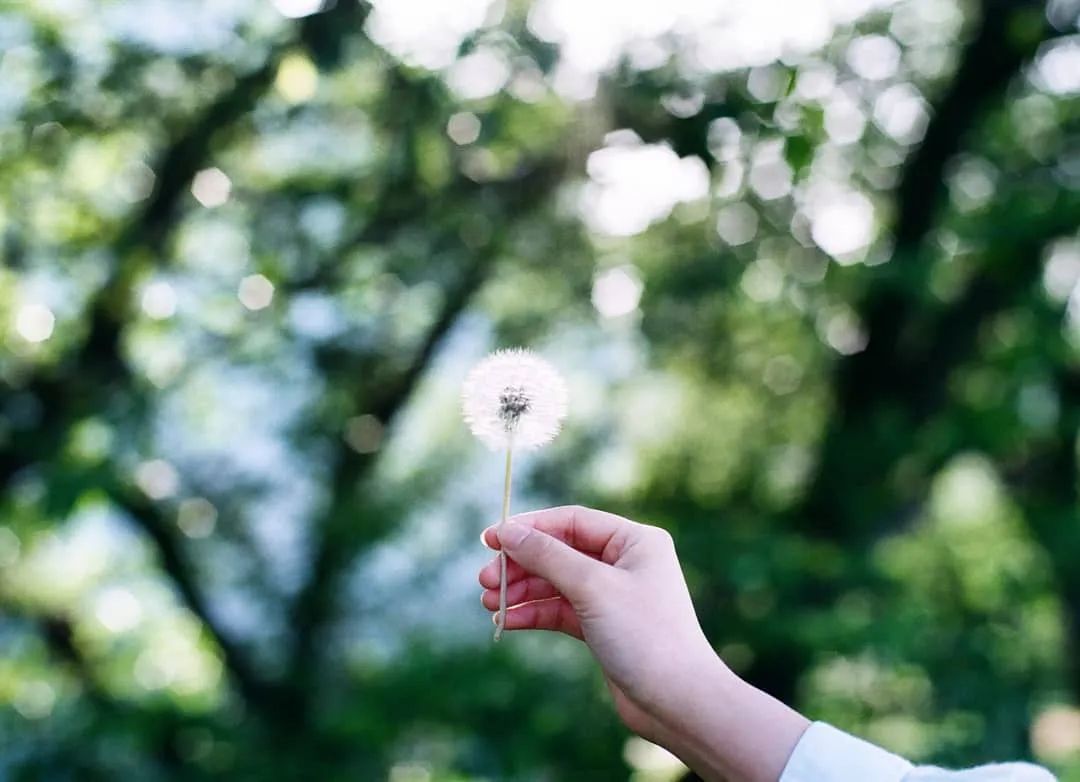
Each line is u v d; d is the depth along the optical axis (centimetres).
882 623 591
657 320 784
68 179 596
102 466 559
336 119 646
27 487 568
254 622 775
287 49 560
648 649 139
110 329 605
